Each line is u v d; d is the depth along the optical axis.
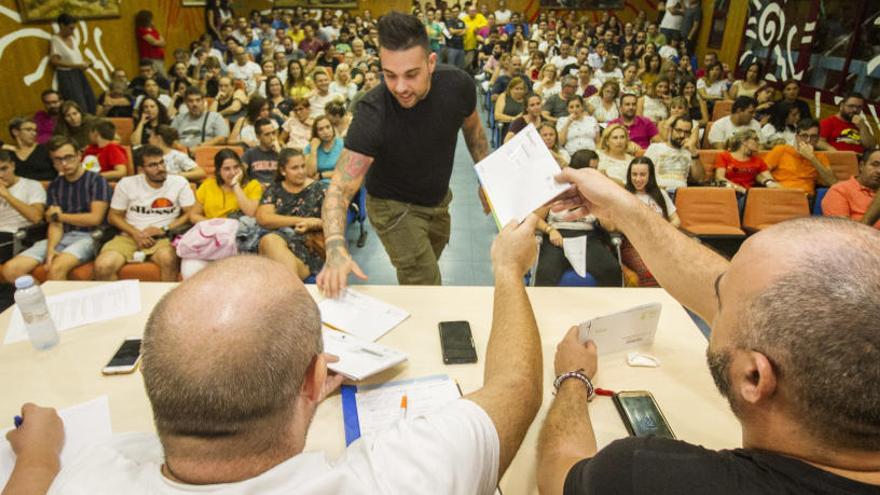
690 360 1.41
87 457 0.73
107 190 3.19
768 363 0.56
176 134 4.10
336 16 12.61
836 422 0.53
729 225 3.79
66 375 1.33
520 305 1.09
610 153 4.21
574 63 8.61
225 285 0.62
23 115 5.82
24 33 5.86
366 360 1.32
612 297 1.68
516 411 0.86
